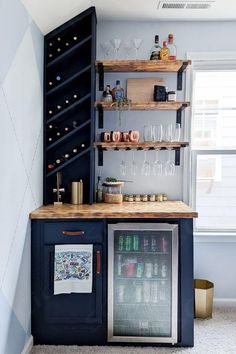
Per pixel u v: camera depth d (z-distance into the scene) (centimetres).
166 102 304
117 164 332
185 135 329
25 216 245
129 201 321
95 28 309
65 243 257
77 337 261
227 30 326
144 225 256
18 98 226
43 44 299
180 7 296
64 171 324
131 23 328
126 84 329
